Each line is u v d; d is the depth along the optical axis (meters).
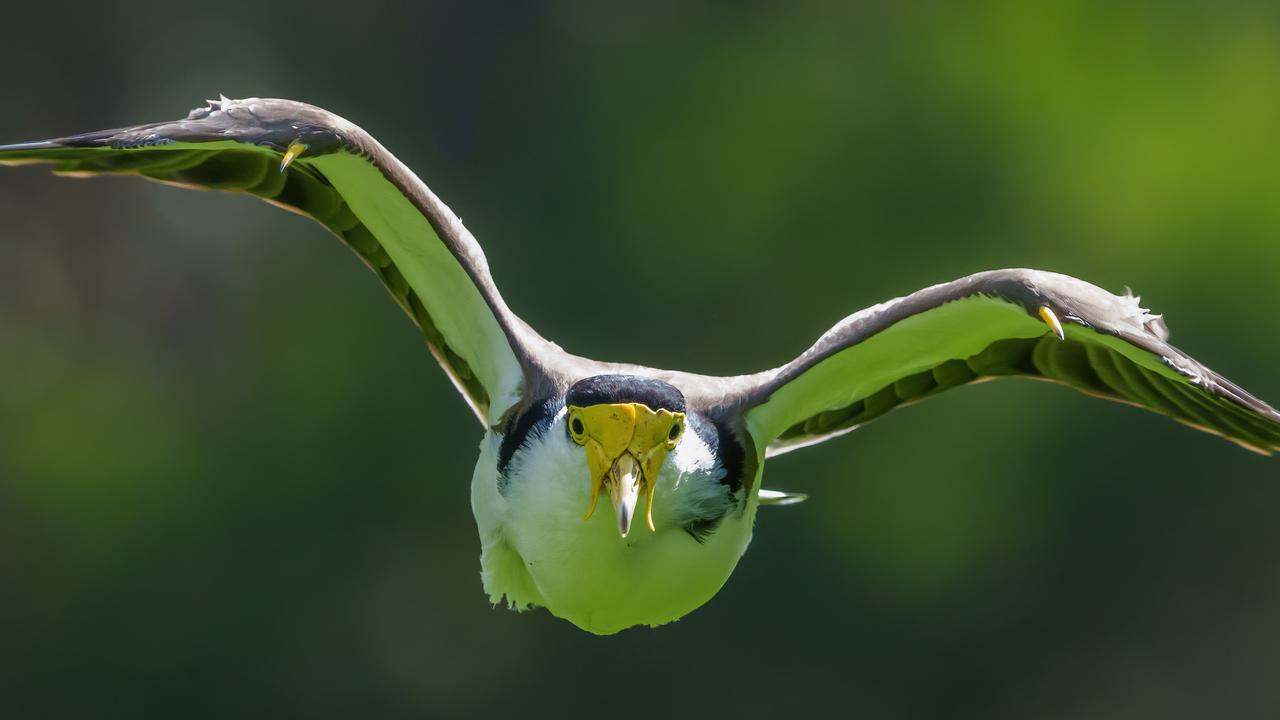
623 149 20.55
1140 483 18.83
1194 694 19.02
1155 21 19.95
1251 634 19.02
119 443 19.75
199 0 21.77
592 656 18.94
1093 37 19.89
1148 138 19.45
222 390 19.88
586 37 21.38
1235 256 19.08
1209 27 20.00
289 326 19.92
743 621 18.92
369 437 18.95
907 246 19.25
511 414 6.93
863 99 19.77
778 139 19.81
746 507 6.97
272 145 6.51
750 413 7.01
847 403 7.72
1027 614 19.00
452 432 18.95
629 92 20.72
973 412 18.67
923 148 19.48
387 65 21.66
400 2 21.70
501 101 21.27
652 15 21.28
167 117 21.50
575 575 6.78
